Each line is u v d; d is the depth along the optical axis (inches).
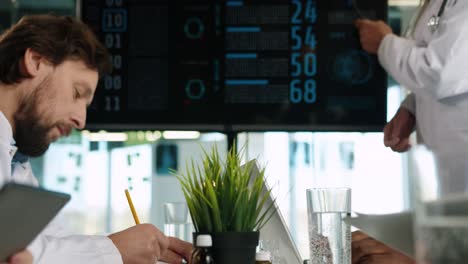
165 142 127.3
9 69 70.2
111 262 62.1
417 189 24.9
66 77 72.1
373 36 115.5
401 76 94.9
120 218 129.5
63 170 131.8
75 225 130.3
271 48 121.7
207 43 122.0
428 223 24.3
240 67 121.8
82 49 73.0
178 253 72.7
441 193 24.0
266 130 121.6
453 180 23.8
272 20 121.9
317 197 56.9
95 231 129.9
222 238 56.5
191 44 122.2
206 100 121.8
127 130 122.0
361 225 47.0
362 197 123.8
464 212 23.5
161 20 122.3
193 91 121.9
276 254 65.9
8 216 34.8
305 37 121.7
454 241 23.6
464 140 92.5
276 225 66.2
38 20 72.0
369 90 121.6
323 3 121.6
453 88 88.7
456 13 88.3
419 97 98.8
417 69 91.0
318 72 121.7
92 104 121.7
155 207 127.6
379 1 121.3
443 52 88.0
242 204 57.5
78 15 121.8
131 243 65.6
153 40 122.2
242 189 57.7
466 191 23.5
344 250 56.6
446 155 24.0
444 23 88.7
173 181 127.3
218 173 58.7
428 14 94.5
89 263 61.1
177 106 121.9
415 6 123.7
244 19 121.8
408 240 44.0
